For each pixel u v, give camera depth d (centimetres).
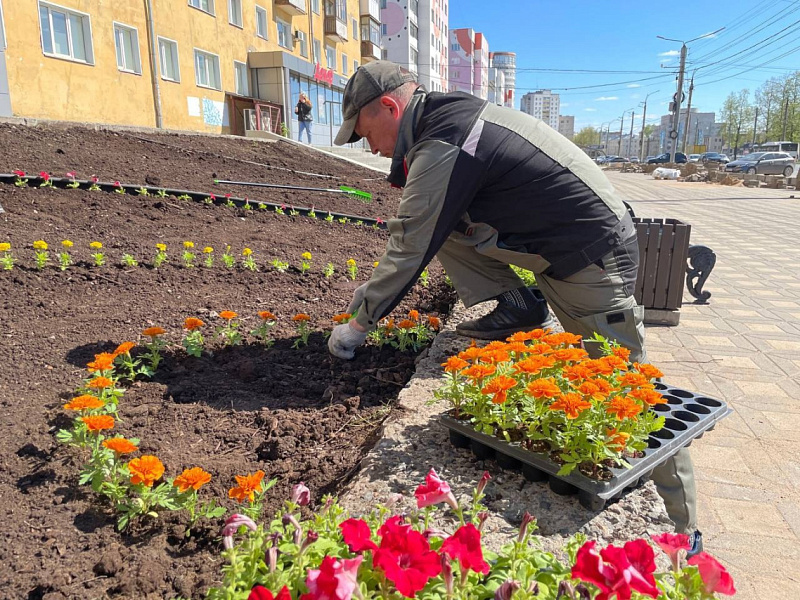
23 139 780
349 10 3434
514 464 213
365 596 114
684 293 680
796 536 258
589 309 290
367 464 219
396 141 275
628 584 104
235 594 123
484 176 264
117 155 854
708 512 276
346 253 641
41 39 1171
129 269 461
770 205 1766
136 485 198
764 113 6194
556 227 277
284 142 1583
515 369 216
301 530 132
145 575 170
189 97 1753
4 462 217
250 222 702
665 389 273
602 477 189
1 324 331
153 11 1548
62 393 271
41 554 177
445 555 112
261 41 2261
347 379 316
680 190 2481
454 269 357
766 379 422
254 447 246
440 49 7025
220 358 338
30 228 505
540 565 135
